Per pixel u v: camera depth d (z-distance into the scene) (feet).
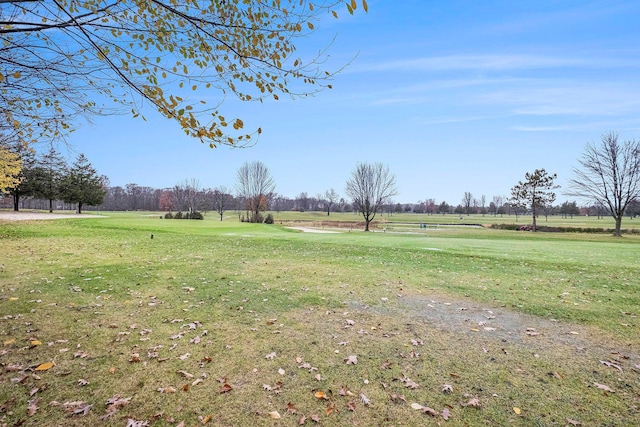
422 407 10.32
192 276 27.14
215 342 14.80
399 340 15.26
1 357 12.97
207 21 11.78
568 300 21.58
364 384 11.61
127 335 15.33
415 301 21.24
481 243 54.90
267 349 14.17
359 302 20.90
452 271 30.37
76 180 170.40
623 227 148.15
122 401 10.40
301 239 54.85
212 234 62.39
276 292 22.91
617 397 10.89
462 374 12.30
